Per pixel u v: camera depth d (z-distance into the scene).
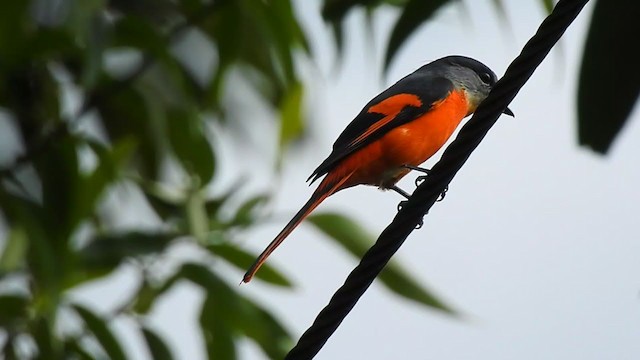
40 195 13.84
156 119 14.02
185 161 13.75
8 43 12.95
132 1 14.77
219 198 13.27
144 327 12.88
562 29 8.80
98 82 13.88
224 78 14.02
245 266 12.72
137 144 14.33
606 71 10.81
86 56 12.67
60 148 13.49
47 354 12.66
